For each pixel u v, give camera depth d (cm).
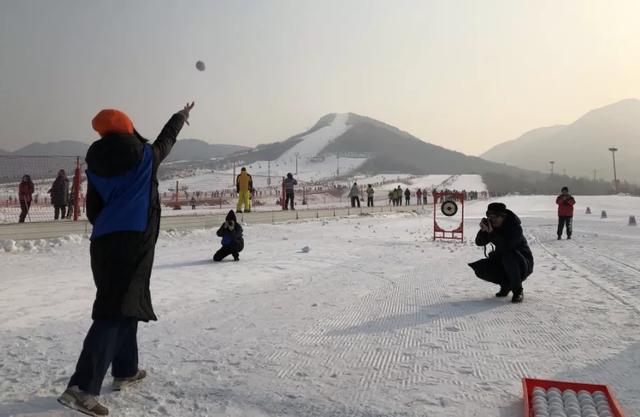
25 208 1634
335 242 1598
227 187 7556
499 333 519
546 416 298
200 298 708
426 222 2856
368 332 524
